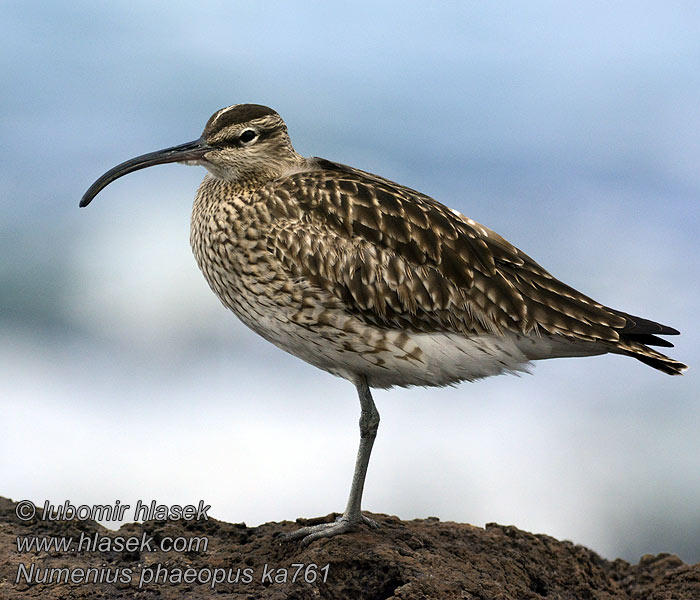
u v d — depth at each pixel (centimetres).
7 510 842
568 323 815
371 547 752
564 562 828
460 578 731
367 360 822
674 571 856
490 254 827
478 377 844
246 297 844
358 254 812
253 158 877
